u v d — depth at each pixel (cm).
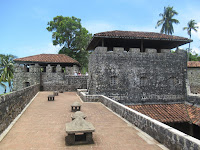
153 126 631
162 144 568
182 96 1769
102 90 1628
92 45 2052
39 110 1122
